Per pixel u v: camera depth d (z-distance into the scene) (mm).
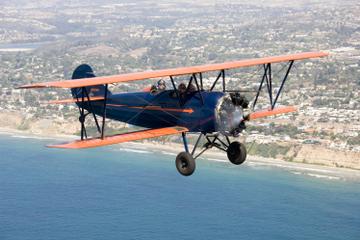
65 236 110188
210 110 41406
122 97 47406
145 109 44969
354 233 112125
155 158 165625
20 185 140625
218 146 42281
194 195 131750
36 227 114688
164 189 136250
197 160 159500
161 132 41281
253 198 130250
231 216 119125
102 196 131875
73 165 159500
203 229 112875
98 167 157000
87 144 38500
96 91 51562
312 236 110375
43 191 135750
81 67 54781
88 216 119750
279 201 128500
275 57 47656
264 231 112125
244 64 45062
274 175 149375
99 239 108562
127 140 39625
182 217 118562
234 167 154500
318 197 132125
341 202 129125
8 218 119062
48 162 162750
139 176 147375
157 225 114625
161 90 44375
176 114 42875
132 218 118312
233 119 41531
